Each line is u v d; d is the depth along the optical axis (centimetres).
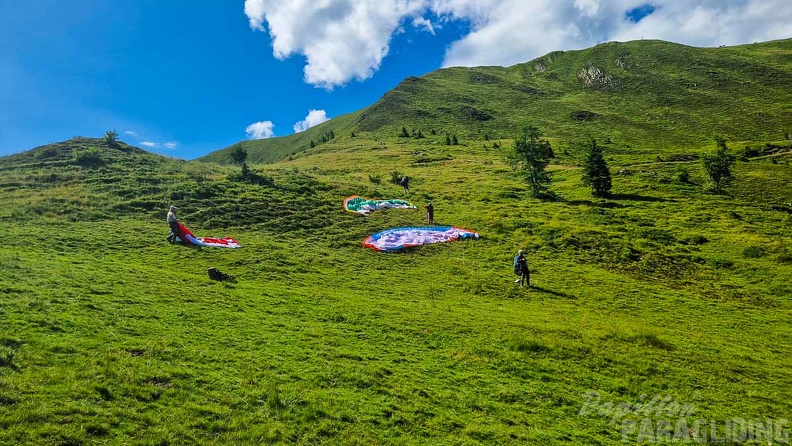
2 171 4741
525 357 1909
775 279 3800
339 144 15025
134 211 4012
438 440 1255
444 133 16938
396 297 2758
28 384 1161
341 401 1367
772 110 16750
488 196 6619
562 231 4781
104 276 2278
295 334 1883
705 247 4650
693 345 2339
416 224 4756
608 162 10750
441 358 1842
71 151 5650
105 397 1182
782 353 2439
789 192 7350
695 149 12650
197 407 1212
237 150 9656
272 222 4253
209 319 1914
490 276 3447
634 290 3422
